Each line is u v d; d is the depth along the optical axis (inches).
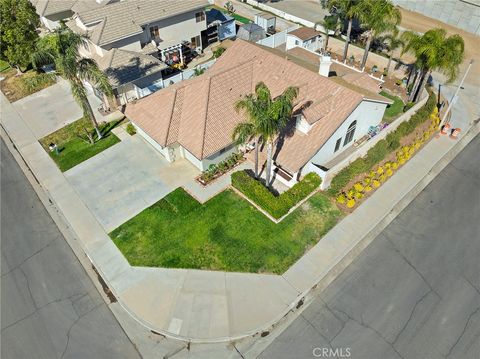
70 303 805.2
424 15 1883.6
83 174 1112.8
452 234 916.0
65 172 1123.9
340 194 1011.3
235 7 2124.8
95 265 877.2
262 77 1173.1
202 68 1472.7
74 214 998.4
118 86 1310.3
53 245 926.4
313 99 1053.8
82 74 1073.5
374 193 1021.2
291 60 1304.1
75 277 855.1
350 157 1051.3
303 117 981.8
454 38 1107.9
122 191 1053.2
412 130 1210.6
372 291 804.6
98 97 1414.9
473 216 956.6
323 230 928.9
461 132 1222.9
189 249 897.5
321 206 986.1
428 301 784.3
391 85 1462.8
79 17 1391.5
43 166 1151.0
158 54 1590.8
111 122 1305.4
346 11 1422.2
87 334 752.3
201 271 852.0
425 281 820.6
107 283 838.5
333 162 1101.7
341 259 867.4
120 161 1148.5
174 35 1603.1
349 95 1012.5
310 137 1005.2
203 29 1690.5
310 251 884.6
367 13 1337.4
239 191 1030.4
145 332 753.0
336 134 1020.5
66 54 1014.4
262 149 1145.4
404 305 778.8
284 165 993.5
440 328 741.3
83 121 1317.7
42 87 1514.5
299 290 810.8
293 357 706.8
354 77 1259.2
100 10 1433.3
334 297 796.6
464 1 1706.4
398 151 1160.2
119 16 1439.5
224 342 734.5
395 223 944.3
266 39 1670.8
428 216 959.6
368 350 713.0
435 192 1023.6
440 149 1159.6
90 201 1030.4
